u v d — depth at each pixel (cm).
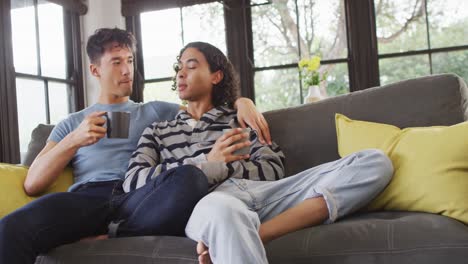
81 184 167
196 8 401
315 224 125
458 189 121
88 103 392
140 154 162
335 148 168
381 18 363
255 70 389
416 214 123
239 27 387
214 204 110
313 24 377
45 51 357
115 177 171
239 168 150
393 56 362
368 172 129
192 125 173
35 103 345
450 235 104
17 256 117
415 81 168
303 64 326
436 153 129
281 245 116
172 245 117
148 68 414
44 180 160
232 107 185
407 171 133
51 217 128
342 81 371
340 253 108
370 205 138
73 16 383
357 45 363
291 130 175
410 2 358
